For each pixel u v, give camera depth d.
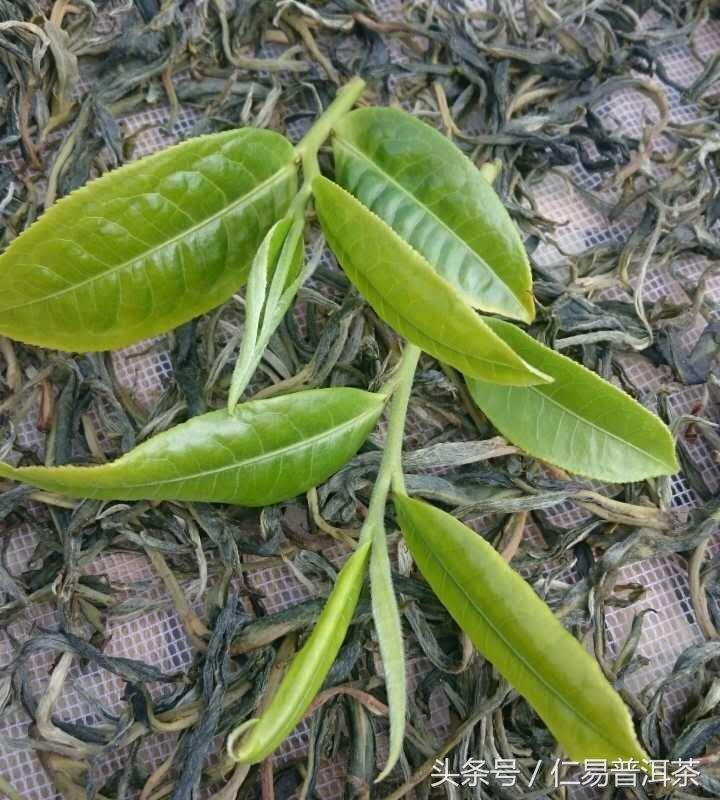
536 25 0.24
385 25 0.23
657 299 0.23
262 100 0.23
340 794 0.18
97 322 0.16
